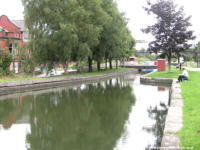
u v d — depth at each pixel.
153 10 27.69
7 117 11.37
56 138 8.23
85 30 29.03
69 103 14.71
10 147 7.52
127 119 10.47
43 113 12.05
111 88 22.19
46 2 27.02
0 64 24.92
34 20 28.08
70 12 28.00
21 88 21.20
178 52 28.50
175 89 14.60
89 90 20.95
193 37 27.11
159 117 10.77
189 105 9.47
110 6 35.88
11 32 39.19
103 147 7.23
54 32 27.97
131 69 57.12
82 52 29.30
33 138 8.26
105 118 10.75
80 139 8.03
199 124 6.75
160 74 30.03
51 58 30.20
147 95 17.33
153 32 28.16
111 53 40.03
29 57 28.69
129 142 7.62
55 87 24.05
